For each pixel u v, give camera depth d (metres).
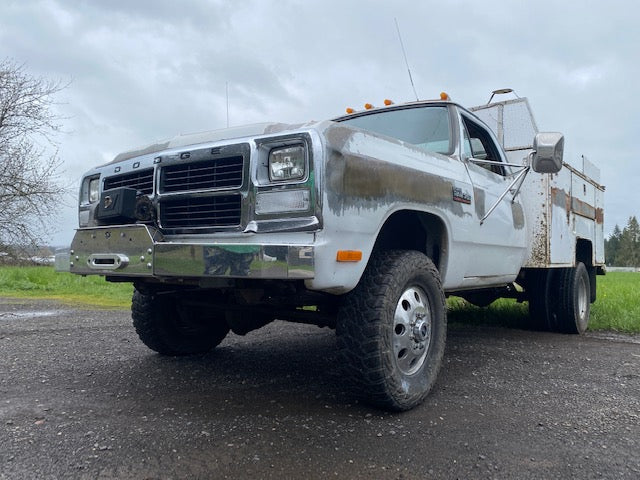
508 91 6.18
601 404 3.29
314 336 5.62
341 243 2.76
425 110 4.48
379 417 2.99
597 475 2.29
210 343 4.65
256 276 2.60
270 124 3.02
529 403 3.29
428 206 3.44
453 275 3.88
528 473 2.30
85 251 3.33
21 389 3.46
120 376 3.83
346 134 2.92
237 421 2.88
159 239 3.05
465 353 4.83
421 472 2.29
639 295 9.16
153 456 2.40
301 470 2.29
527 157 5.30
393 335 3.02
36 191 18.00
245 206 2.88
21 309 7.93
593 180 7.18
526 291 6.19
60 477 2.19
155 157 3.27
